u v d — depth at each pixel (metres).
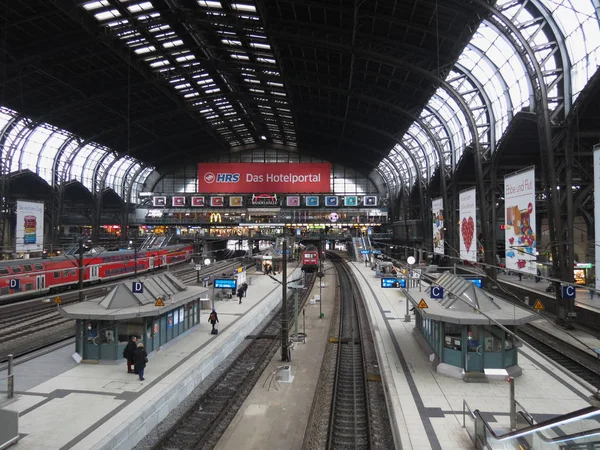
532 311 19.19
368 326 32.69
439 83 40.81
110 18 39.62
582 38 26.72
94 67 49.38
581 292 37.47
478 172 40.84
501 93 38.38
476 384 17.98
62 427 13.59
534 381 18.31
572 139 28.59
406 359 21.55
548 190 29.44
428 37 36.59
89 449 12.22
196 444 13.98
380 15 34.12
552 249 29.78
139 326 20.75
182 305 25.41
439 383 18.12
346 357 24.52
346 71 48.09
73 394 16.38
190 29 42.44
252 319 31.31
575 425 10.27
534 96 30.47
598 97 28.77
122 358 20.42
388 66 43.44
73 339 25.50
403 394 16.88
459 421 14.46
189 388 18.72
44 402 15.61
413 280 38.47
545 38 30.44
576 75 27.98
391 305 37.91
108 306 21.09
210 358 21.69
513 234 27.39
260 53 46.84
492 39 33.91
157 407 15.74
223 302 38.31
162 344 22.70
